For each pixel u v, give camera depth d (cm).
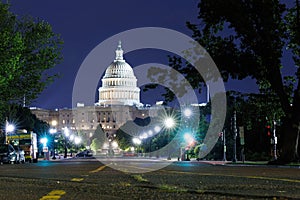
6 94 5625
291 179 2042
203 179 2030
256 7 4294
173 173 2550
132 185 1642
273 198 1236
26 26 5688
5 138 8112
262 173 2588
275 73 4378
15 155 6103
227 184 1738
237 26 4294
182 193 1359
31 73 5647
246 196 1277
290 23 4566
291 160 4344
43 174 2519
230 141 7744
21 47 5219
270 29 4294
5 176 2325
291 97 4891
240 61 4416
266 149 7450
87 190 1459
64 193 1368
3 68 5128
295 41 4384
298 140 4825
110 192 1393
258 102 4806
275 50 4366
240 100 4744
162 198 1226
